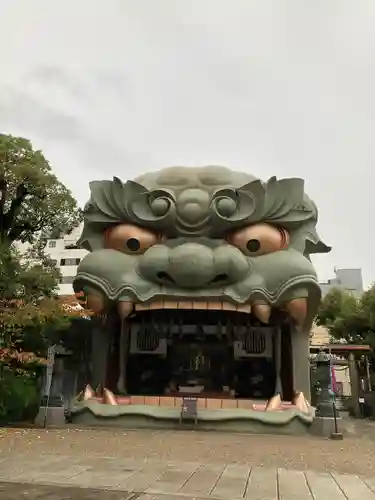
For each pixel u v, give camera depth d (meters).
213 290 21.59
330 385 20.20
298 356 23.44
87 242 23.86
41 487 8.02
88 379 23.91
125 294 21.47
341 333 40.75
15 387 20.67
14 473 9.14
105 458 11.21
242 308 21.56
